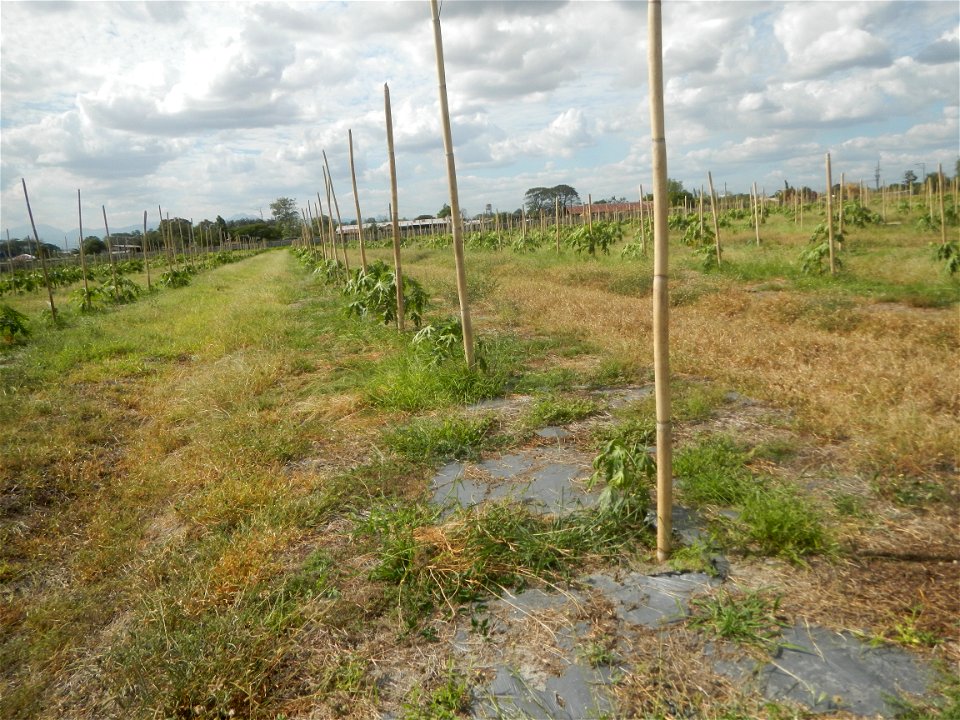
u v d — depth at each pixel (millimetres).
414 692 2434
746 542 3234
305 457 4984
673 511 3641
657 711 2236
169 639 2787
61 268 32219
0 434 5633
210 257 45625
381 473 4469
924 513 3453
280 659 2674
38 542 4027
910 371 5562
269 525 3807
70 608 3266
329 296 15820
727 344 7172
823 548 3105
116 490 4672
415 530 3488
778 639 2557
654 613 2797
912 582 2838
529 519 3615
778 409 5289
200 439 5496
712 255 15820
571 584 3061
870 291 11094
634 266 16297
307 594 3078
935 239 18172
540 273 16891
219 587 3186
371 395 6258
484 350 7203
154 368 8641
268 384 7188
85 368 8750
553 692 2400
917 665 2375
